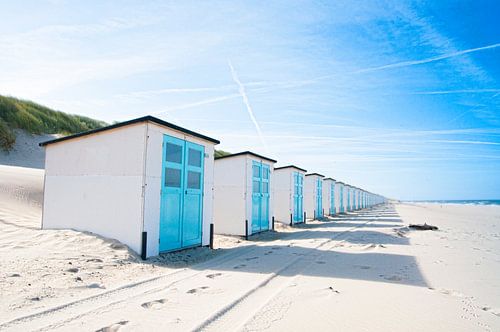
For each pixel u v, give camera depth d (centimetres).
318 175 2539
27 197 1192
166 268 674
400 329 376
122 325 368
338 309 439
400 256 847
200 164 980
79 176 847
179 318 393
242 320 394
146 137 771
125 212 771
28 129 2223
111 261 654
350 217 2738
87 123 2961
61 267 576
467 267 727
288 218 1864
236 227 1328
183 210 896
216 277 604
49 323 364
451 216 3022
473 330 377
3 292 442
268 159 1536
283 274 641
